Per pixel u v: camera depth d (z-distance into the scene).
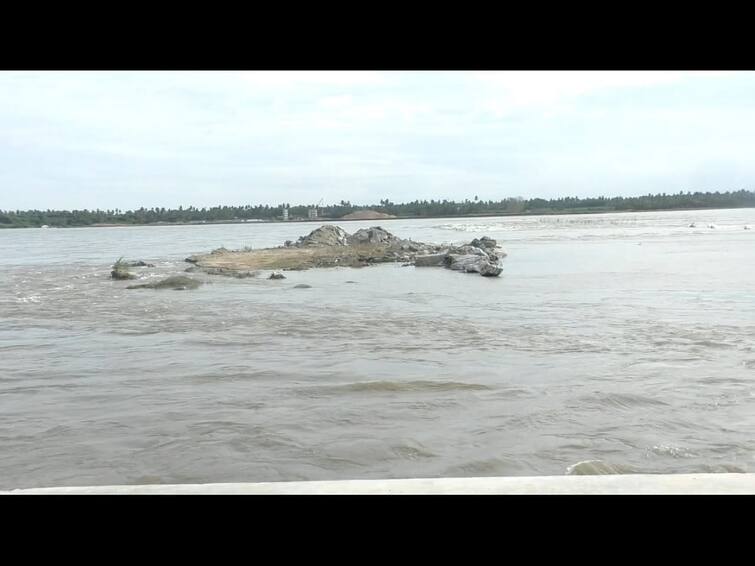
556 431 6.62
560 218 147.88
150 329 13.64
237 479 5.42
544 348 11.20
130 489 3.26
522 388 8.38
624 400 7.75
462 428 6.73
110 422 7.03
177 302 18.05
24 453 6.09
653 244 44.75
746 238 50.44
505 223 116.62
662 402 7.66
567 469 5.59
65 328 13.94
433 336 12.51
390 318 14.82
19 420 7.14
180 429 6.75
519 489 3.07
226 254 34.72
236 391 8.36
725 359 10.09
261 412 7.36
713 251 36.62
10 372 9.62
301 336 12.61
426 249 35.06
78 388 8.62
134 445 6.28
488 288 20.78
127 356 10.80
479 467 5.65
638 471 5.55
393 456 5.93
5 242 73.38
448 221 148.50
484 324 13.87
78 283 23.72
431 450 6.07
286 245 40.22
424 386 8.52
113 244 63.78
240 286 21.94
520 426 6.79
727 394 8.01
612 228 79.19
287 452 6.04
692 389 8.26
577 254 36.31
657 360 10.08
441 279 23.75
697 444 6.21
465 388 8.40
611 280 22.55
